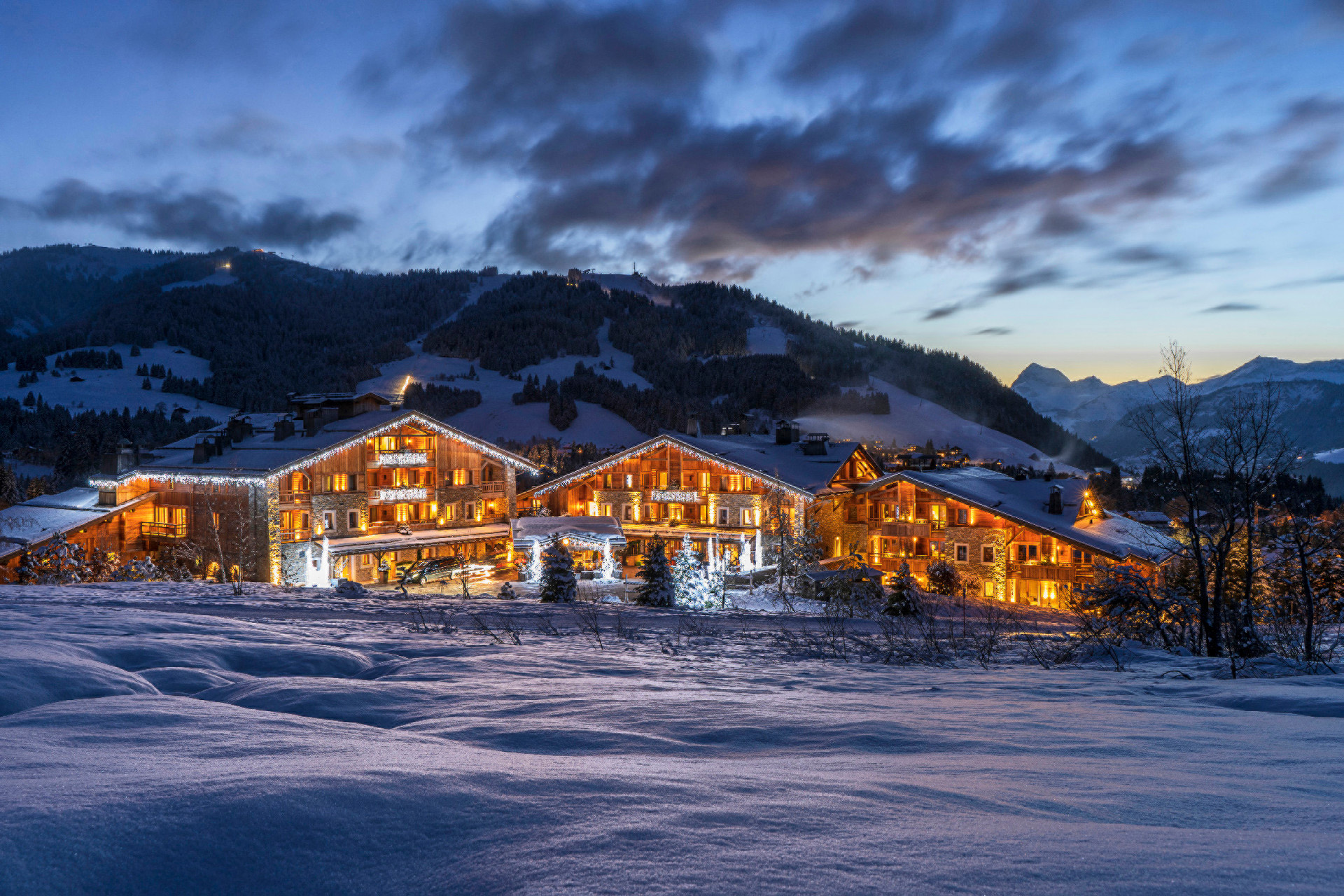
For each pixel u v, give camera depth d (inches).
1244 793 108.1
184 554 1647.4
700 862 68.9
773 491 1752.0
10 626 311.1
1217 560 514.3
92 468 3850.9
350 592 883.4
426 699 199.2
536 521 1854.1
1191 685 280.5
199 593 757.3
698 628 583.8
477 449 2021.4
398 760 108.9
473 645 355.9
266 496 1599.4
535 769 104.1
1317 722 187.5
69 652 225.8
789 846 74.2
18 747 113.9
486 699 198.5
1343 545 551.2
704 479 1915.6
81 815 75.9
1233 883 65.2
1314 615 547.8
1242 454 511.2
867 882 64.2
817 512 1776.6
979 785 108.0
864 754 141.9
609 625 597.6
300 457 1652.3
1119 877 66.3
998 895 61.2
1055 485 1819.6
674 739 155.6
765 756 140.9
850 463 2030.0
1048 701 236.8
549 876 65.0
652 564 1036.5
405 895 64.4
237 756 112.9
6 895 59.2
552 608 765.9
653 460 1975.9
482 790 91.7
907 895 61.2
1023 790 106.9
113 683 186.5
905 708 205.2
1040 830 82.7
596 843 74.0
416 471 1904.5
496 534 1969.7
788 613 899.4
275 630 374.6
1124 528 1707.7
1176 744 153.0
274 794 83.9
